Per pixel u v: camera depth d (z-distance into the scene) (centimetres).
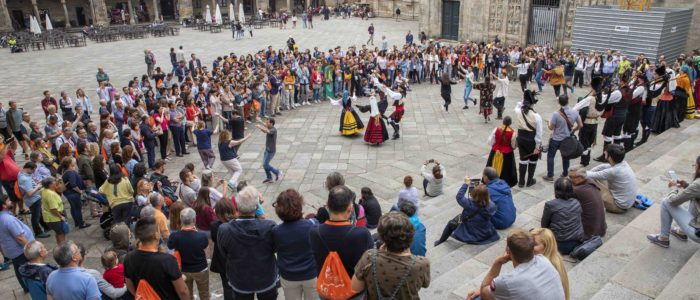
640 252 617
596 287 569
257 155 1534
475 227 788
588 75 2395
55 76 2786
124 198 970
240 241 462
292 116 1983
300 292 477
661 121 1314
